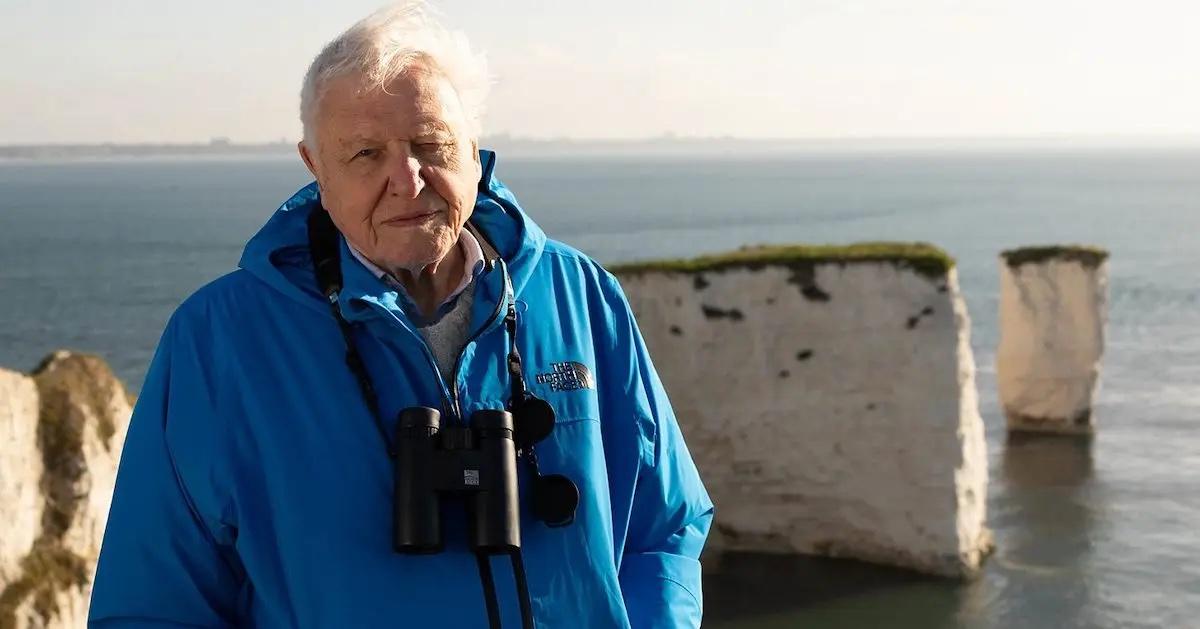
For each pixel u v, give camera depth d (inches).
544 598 85.1
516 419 86.7
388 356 86.8
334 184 85.0
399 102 82.9
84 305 2149.4
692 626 93.2
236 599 87.6
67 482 411.5
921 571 644.7
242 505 83.2
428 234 84.8
